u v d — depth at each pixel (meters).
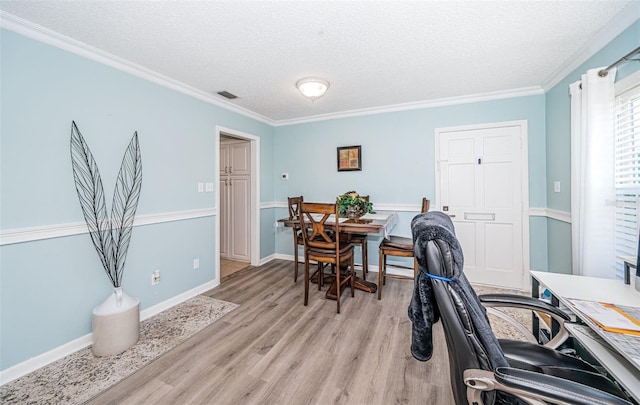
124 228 2.21
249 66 2.29
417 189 3.37
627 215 1.71
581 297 1.21
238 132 3.51
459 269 0.82
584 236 1.87
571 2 1.51
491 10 1.57
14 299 1.63
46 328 1.76
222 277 3.44
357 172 3.70
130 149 2.26
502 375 0.74
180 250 2.71
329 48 2.00
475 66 2.31
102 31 1.76
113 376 1.63
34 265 1.71
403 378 1.61
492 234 3.05
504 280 3.01
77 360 1.79
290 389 1.52
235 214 4.14
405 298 2.76
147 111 2.39
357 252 3.76
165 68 2.33
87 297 1.97
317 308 2.55
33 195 1.71
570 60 2.19
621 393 0.89
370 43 1.93
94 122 2.01
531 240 2.89
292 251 4.22
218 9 1.55
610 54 1.79
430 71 2.41
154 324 2.26
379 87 2.79
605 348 0.96
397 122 3.44
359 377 1.62
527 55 2.12
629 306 1.11
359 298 2.77
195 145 2.88
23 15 1.58
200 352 1.87
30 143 1.69
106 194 2.09
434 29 1.76
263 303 2.67
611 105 1.75
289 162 4.16
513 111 2.92
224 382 1.58
